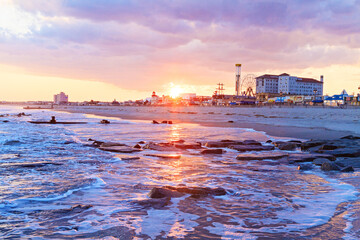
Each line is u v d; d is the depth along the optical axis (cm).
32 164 880
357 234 379
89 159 1008
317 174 812
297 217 454
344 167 902
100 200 532
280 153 1173
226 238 369
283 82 18938
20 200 521
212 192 593
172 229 398
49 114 6644
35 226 401
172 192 577
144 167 888
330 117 4416
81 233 378
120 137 1847
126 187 636
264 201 546
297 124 3142
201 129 2550
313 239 366
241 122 3641
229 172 832
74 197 550
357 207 502
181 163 973
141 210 479
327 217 452
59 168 840
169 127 2795
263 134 2109
